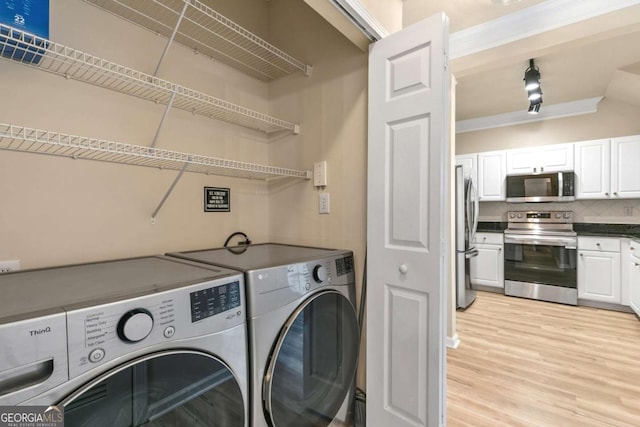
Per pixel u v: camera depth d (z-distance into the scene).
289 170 1.72
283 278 1.15
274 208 1.97
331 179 1.72
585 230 4.08
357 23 1.34
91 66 1.05
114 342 0.70
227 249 1.62
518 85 3.33
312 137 1.79
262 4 1.95
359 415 1.58
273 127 1.91
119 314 0.71
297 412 1.18
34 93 1.10
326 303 1.34
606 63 2.83
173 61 1.49
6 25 0.86
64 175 1.18
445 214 1.28
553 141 4.14
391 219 1.41
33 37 0.88
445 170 1.27
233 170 1.66
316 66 1.77
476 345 2.62
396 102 1.39
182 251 1.54
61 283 0.87
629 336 2.79
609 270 3.52
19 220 1.08
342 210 1.68
